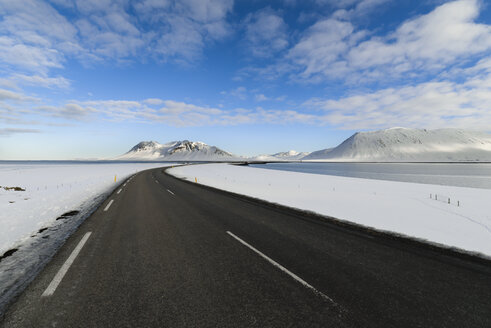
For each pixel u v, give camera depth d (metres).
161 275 4.01
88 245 5.45
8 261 4.51
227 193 14.95
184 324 2.82
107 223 7.52
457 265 4.53
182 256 4.85
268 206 10.64
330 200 12.96
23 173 38.69
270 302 3.27
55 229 6.80
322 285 3.74
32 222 7.63
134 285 3.67
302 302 3.28
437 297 3.44
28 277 3.87
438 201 13.34
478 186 29.12
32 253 4.93
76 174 37.91
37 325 2.77
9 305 3.11
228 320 2.90
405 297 3.43
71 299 3.27
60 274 3.99
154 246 5.44
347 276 4.05
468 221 8.28
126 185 20.06
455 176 49.53
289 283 3.79
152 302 3.24
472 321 2.93
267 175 37.81
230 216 8.62
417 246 5.58
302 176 36.56
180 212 9.28
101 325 2.79
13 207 10.29
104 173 41.16
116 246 5.41
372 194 16.11
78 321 2.85
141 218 8.23
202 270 4.22
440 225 7.66
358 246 5.54
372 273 4.17
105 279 3.85
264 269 4.28
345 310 3.12
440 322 2.91
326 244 5.67
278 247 5.44
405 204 12.05
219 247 5.41
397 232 6.73
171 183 21.84
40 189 18.38
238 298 3.36
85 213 9.05
